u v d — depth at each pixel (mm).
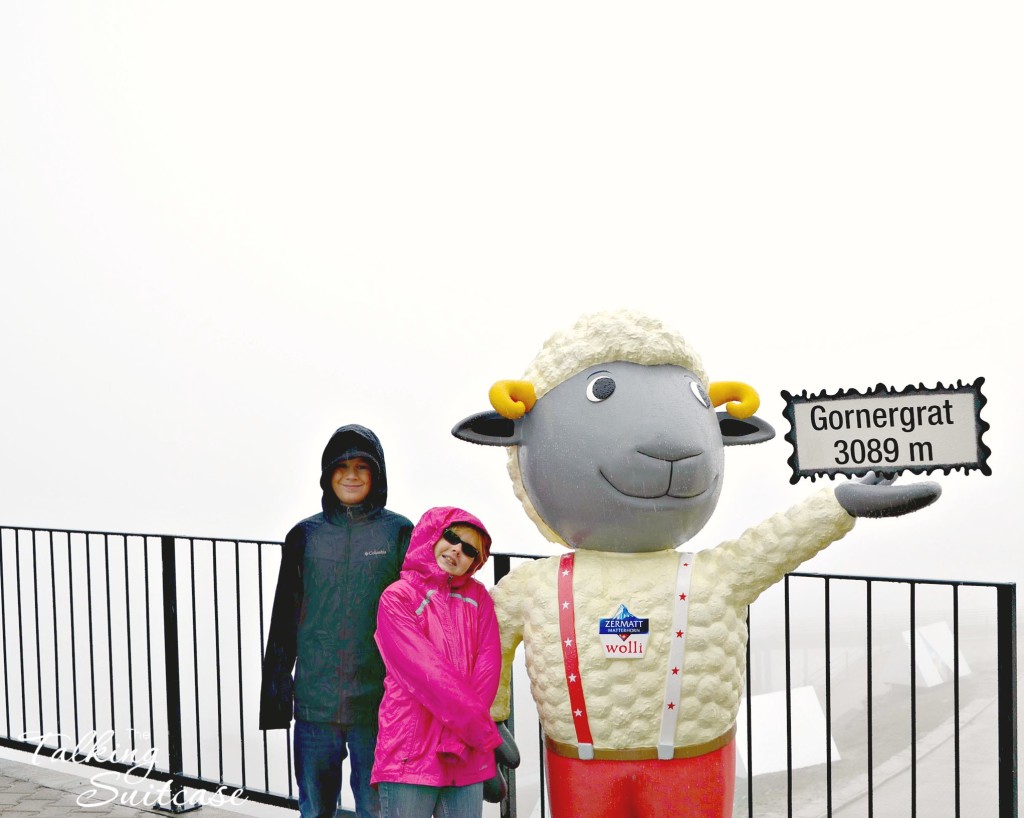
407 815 3039
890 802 6758
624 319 3188
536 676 3170
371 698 3482
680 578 3109
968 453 2838
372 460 3486
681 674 3045
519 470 3396
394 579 3512
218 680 4672
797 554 3100
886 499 2938
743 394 3416
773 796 7082
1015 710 3357
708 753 3092
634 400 3088
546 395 3234
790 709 3750
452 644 3090
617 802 3078
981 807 6484
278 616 3594
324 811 3602
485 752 3104
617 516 3078
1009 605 3357
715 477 3184
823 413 3020
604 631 3064
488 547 3209
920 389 2889
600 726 3059
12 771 5379
